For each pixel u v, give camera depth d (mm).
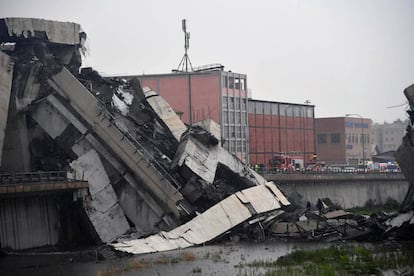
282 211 65375
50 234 54188
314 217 62500
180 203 59469
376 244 55469
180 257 48125
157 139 70000
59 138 61594
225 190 65312
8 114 59438
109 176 60688
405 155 62531
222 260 46875
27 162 60438
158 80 99375
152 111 73125
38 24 62844
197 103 98250
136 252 49688
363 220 61406
